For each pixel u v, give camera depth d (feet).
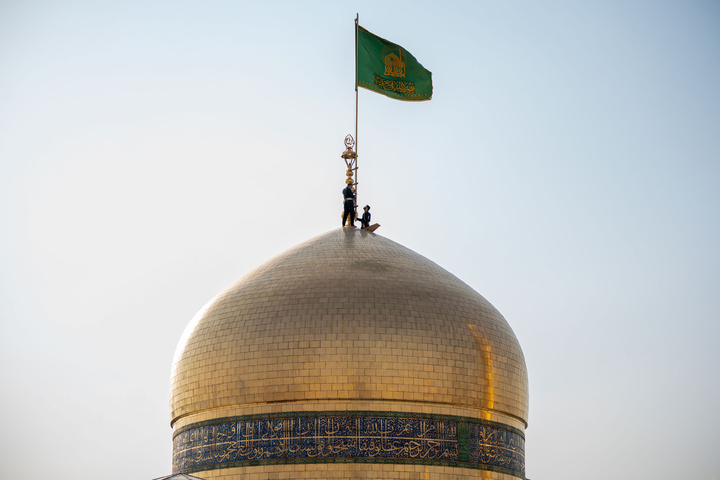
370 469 172.86
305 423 174.91
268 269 190.60
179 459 186.70
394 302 180.86
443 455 176.96
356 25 218.38
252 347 178.70
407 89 220.02
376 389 175.01
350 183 209.05
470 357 181.88
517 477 186.29
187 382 185.78
